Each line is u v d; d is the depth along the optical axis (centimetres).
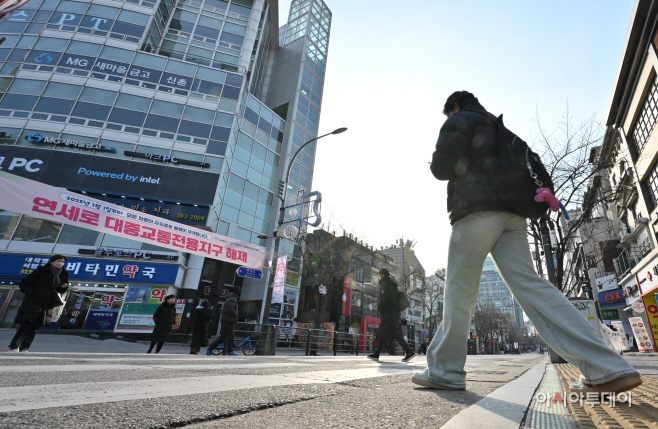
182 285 1783
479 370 348
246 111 2409
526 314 162
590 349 134
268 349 974
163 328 887
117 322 1584
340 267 2392
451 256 179
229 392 129
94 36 2100
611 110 1842
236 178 2214
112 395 107
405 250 4059
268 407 109
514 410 113
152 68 2141
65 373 158
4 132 1773
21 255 1592
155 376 168
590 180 1075
